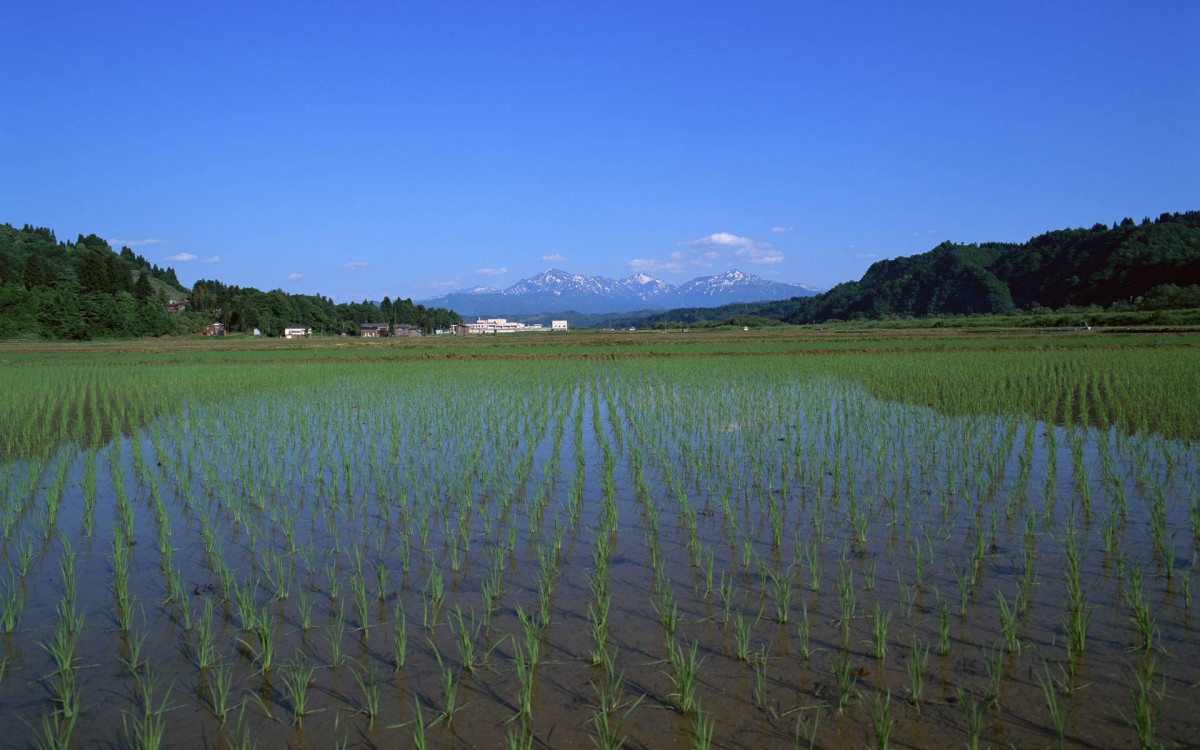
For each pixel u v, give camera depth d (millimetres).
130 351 51375
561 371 28844
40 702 4797
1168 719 4293
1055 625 5562
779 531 7840
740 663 5121
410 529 8414
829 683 4828
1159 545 7129
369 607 6246
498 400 19312
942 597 6164
